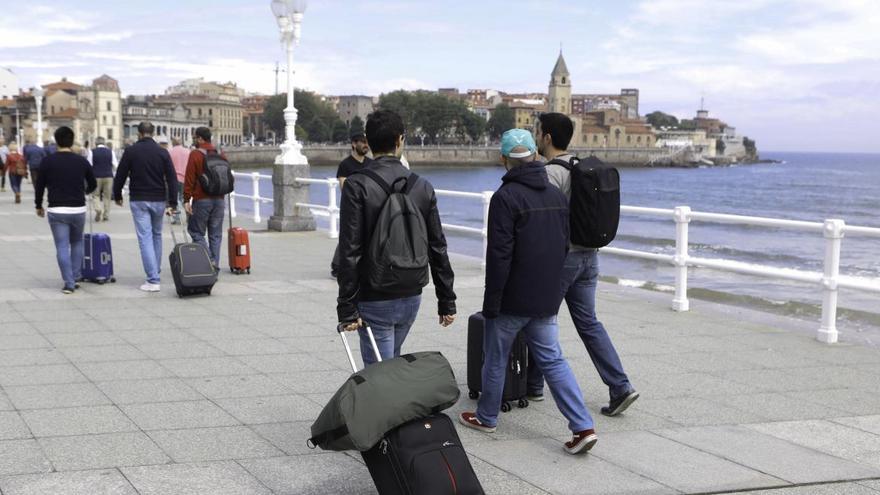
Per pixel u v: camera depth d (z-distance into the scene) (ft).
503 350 17.03
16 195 80.89
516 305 16.21
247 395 19.83
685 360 23.61
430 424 12.82
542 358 16.53
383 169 15.05
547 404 19.80
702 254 84.89
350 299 14.76
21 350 23.84
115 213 70.85
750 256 85.61
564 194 17.58
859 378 21.89
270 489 14.44
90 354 23.49
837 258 25.61
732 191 309.83
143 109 545.44
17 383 20.53
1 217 66.69
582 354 24.25
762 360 23.67
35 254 45.03
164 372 21.75
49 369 21.86
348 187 14.76
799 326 28.32
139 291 33.86
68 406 18.78
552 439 17.28
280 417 18.28
